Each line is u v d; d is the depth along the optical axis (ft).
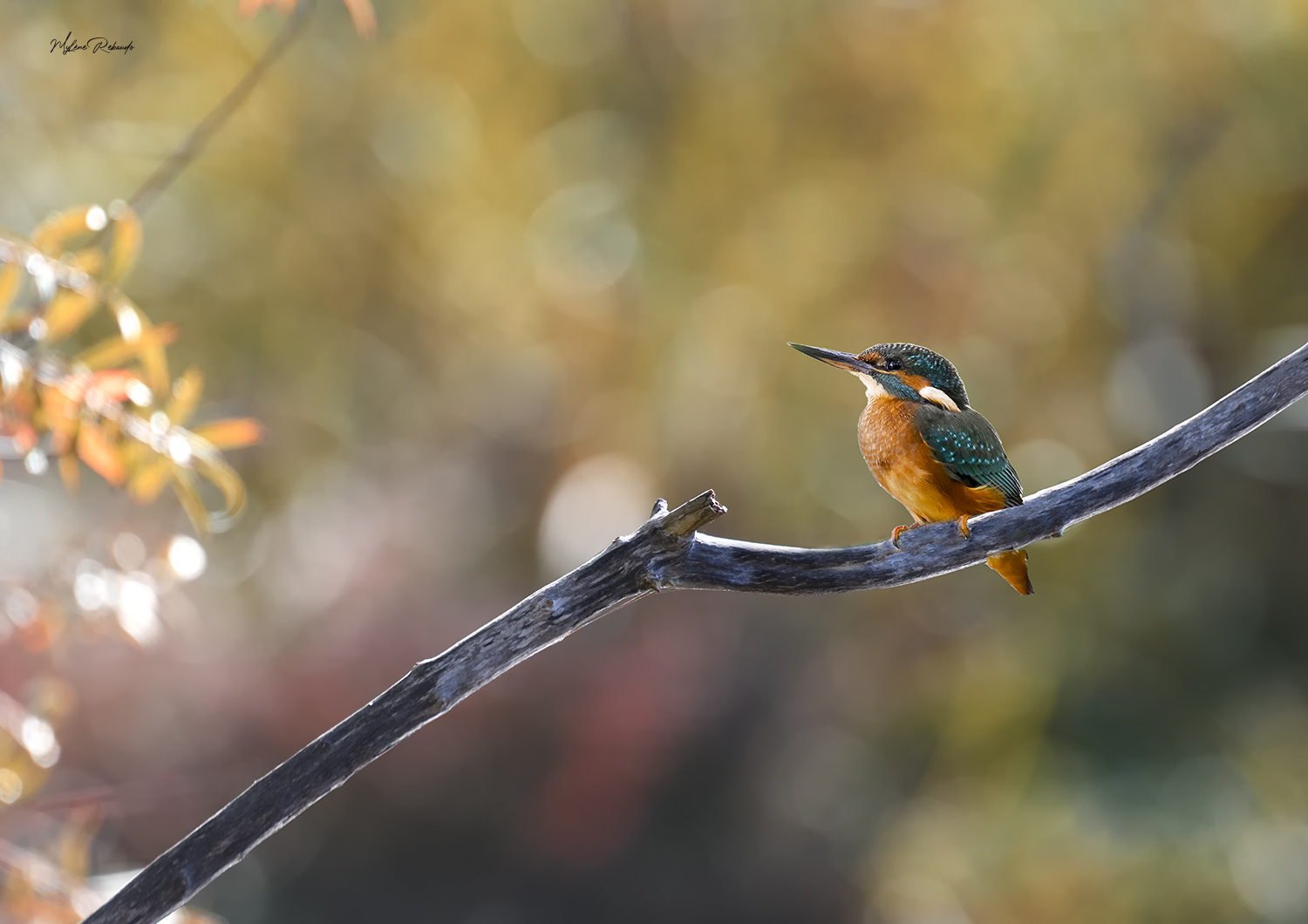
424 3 53.57
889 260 54.80
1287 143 55.06
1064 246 56.34
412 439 62.03
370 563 53.06
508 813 47.50
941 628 57.16
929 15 53.21
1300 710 58.08
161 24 45.60
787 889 48.16
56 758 17.31
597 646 51.16
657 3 54.49
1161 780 54.95
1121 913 47.98
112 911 10.94
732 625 53.06
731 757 49.98
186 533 48.60
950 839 50.85
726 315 55.72
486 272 57.21
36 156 38.09
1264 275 59.31
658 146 56.75
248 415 56.29
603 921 46.44
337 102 53.57
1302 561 60.34
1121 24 52.80
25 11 35.63
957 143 54.75
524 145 56.59
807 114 54.95
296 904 45.93
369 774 47.19
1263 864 49.70
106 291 14.28
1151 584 59.21
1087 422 57.88
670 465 57.47
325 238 55.67
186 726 43.52
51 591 16.83
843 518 54.65
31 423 14.24
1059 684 56.75
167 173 15.87
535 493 61.46
